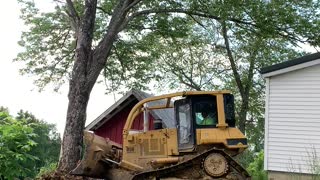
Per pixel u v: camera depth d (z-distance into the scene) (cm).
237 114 3120
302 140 1462
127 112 2292
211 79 3244
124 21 1731
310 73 1484
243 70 2944
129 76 2144
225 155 1129
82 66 1602
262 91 3078
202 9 1788
